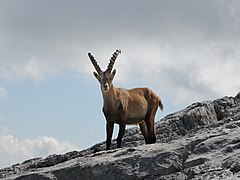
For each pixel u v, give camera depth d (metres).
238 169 22.14
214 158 25.02
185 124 43.66
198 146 27.30
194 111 43.75
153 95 39.25
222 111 46.88
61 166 29.83
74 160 30.45
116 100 35.50
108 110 35.47
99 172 27.19
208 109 44.78
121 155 28.72
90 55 35.88
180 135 42.25
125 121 35.84
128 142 42.84
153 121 39.06
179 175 24.41
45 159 38.88
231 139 26.73
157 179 25.28
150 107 38.84
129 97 36.78
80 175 27.64
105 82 34.91
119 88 36.84
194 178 23.12
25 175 28.72
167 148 28.03
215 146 26.59
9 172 37.16
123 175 26.58
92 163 27.91
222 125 33.34
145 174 26.23
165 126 44.53
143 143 42.25
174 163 26.28
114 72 35.41
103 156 29.56
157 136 42.97
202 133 31.83
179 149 27.14
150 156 26.98
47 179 28.00
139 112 37.41
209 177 22.41
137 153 28.19
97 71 35.78
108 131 35.50
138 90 38.50
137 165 26.78
